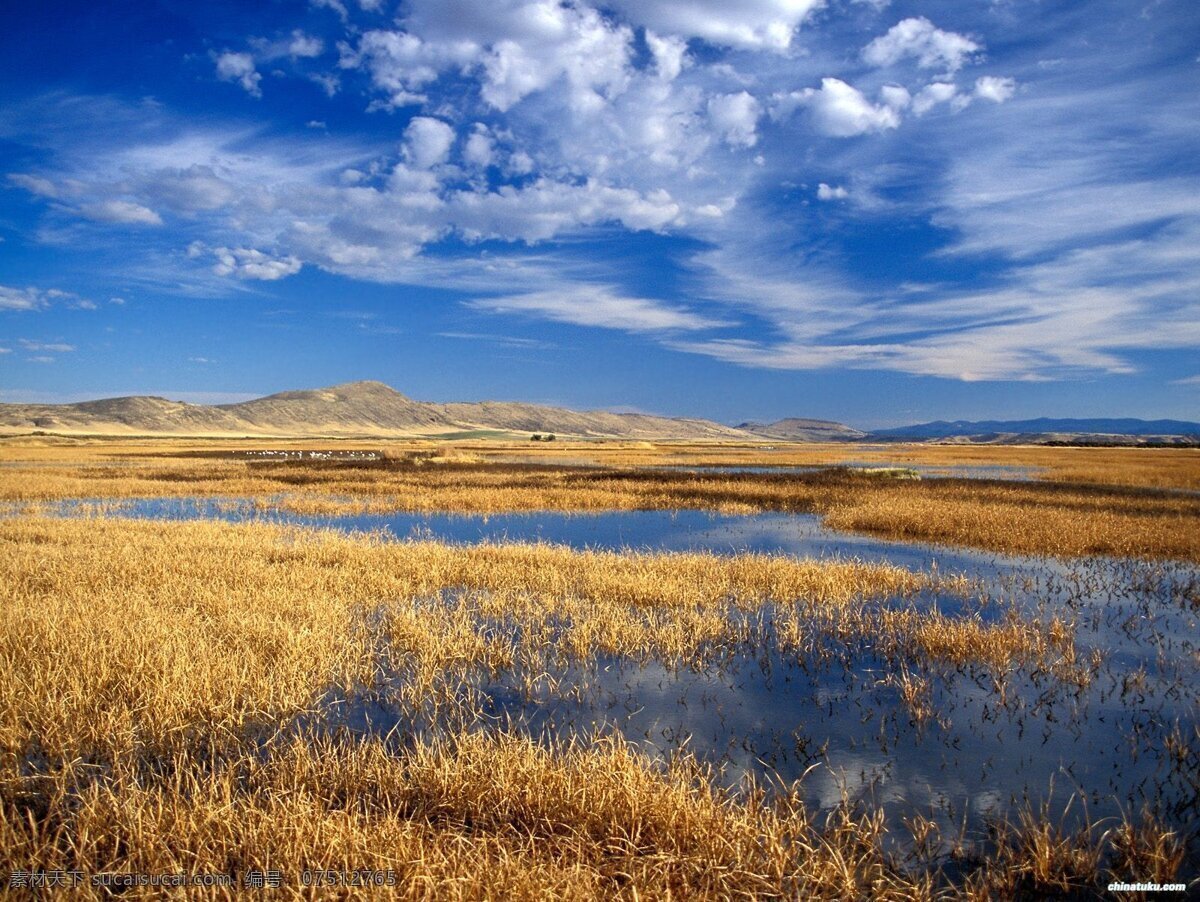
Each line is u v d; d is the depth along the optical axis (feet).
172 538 53.78
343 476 135.23
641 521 77.51
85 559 43.86
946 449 414.62
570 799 16.11
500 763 17.13
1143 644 31.17
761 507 89.61
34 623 28.02
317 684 24.56
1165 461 212.64
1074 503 86.43
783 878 14.08
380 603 36.60
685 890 13.57
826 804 17.43
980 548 58.80
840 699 24.56
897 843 15.79
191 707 21.44
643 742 20.93
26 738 19.58
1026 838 15.66
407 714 22.89
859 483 118.52
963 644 29.32
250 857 14.11
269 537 55.57
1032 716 22.97
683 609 35.09
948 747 20.71
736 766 19.49
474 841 14.75
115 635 26.40
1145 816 16.11
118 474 136.05
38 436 463.83
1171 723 22.44
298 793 15.99
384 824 14.96
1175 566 50.78
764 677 26.78
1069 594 41.37
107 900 13.35
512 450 312.09
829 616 34.35
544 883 13.12
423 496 96.53
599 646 29.99
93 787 16.34
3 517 70.90
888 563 47.67
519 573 43.14
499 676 26.71
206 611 32.42
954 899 13.65
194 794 16.07
